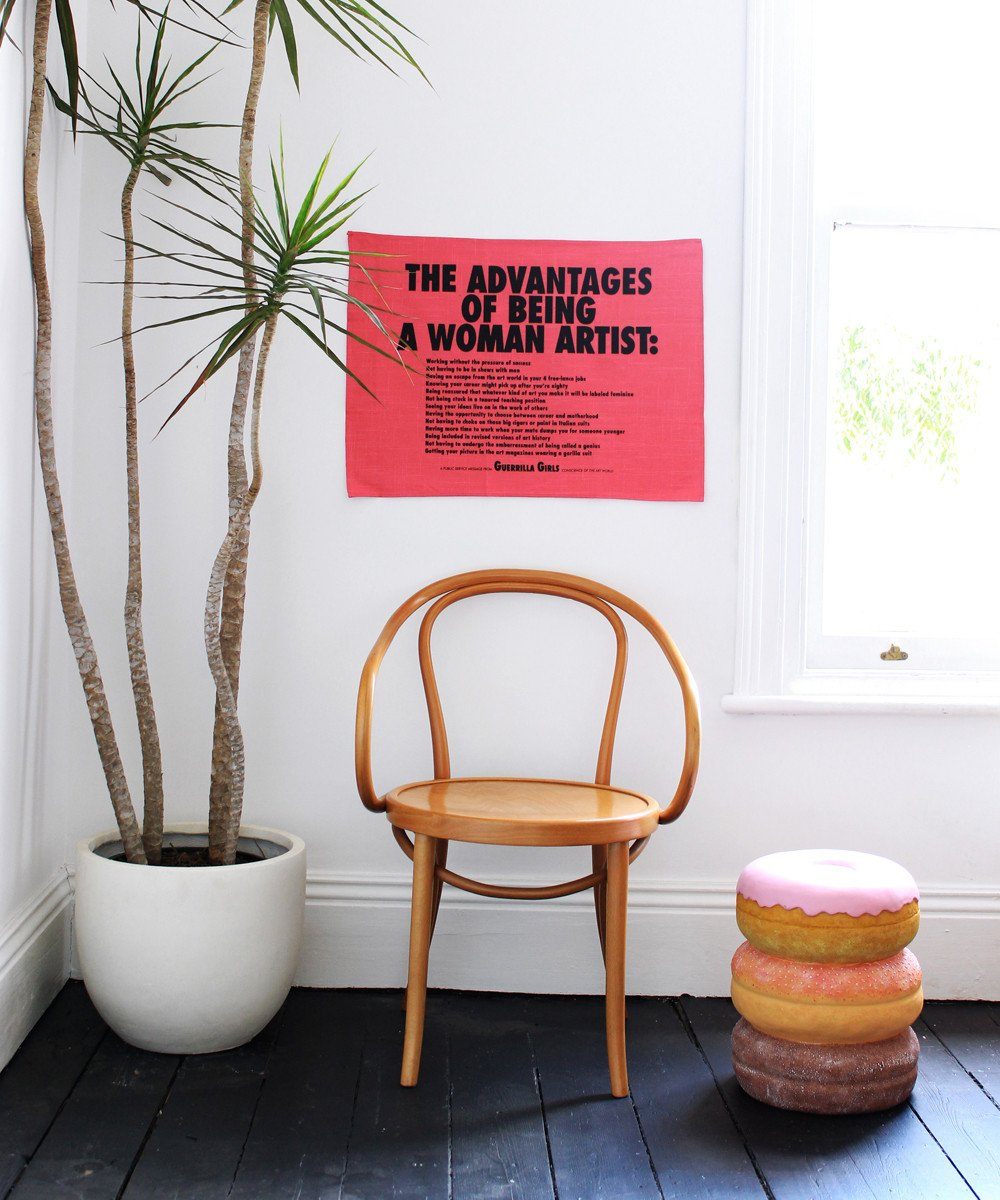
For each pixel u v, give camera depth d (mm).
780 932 1526
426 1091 1557
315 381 1933
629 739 1958
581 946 1940
